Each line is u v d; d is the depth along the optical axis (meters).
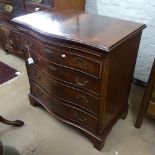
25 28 1.43
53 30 1.28
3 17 2.37
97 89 1.24
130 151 1.50
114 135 1.62
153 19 1.84
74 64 1.25
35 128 1.68
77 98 1.39
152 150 1.51
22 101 1.97
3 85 2.18
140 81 2.17
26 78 2.28
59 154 1.49
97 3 2.08
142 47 2.01
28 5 2.03
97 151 1.50
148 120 1.74
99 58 1.12
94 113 1.36
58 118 1.62
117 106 1.54
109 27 1.33
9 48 2.58
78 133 1.63
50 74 1.44
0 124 1.72
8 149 1.26
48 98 1.61
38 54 1.46
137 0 1.84
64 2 1.85
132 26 1.35
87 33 1.24
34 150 1.51
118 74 1.32
